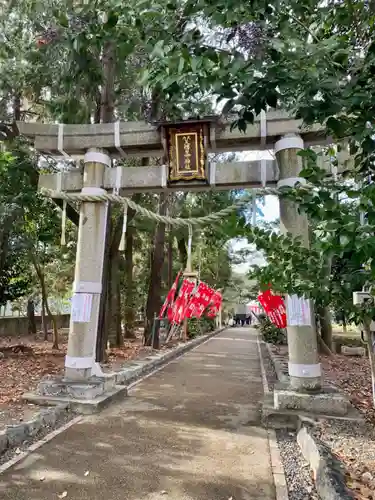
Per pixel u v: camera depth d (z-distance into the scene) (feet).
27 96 32.91
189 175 21.06
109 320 42.57
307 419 17.33
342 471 11.76
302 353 19.36
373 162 8.38
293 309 19.58
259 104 7.89
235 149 21.91
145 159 41.60
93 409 19.67
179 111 18.90
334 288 9.23
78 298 21.95
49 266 50.60
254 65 7.53
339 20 8.39
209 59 7.79
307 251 9.47
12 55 28.89
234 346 58.18
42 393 20.86
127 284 57.88
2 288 41.55
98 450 14.85
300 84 7.51
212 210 47.37
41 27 24.62
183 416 19.66
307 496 11.76
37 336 59.00
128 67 27.78
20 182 31.94
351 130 7.50
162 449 15.15
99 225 22.45
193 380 29.81
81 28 10.74
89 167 22.53
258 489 12.12
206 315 78.33
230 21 7.72
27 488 11.75
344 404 18.06
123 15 9.98
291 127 20.21
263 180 20.84
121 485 12.16
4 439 14.35
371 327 12.51
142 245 67.15
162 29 8.59
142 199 46.78
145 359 36.70
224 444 15.87
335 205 6.64
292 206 19.62
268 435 17.03
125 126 22.41
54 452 14.52
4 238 34.78
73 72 26.03
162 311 47.32
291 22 8.66
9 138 33.50
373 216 5.96
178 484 12.34
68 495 11.43
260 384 28.81
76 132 22.90
